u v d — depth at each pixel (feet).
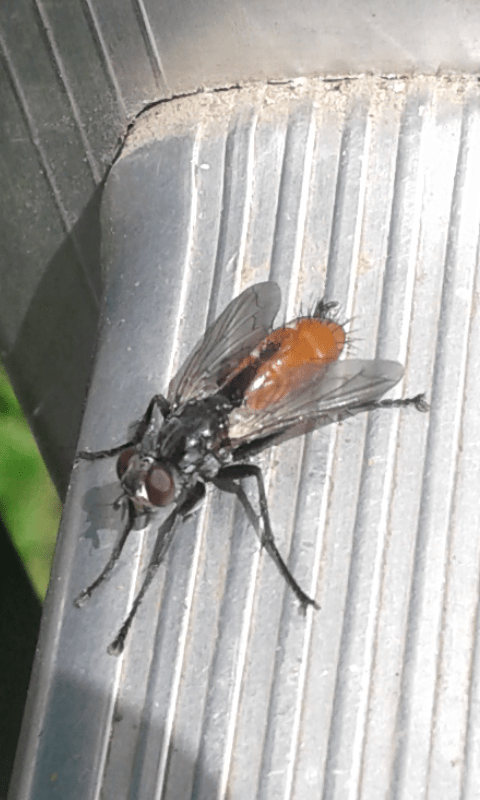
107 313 0.44
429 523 0.42
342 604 0.42
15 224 0.45
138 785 0.42
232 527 0.43
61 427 0.46
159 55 0.44
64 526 0.43
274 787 0.42
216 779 0.42
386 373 0.43
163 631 0.42
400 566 0.42
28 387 0.46
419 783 0.42
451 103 0.44
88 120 0.44
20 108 0.44
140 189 0.44
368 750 0.42
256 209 0.44
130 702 0.42
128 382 0.43
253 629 0.42
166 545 0.43
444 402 0.43
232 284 0.44
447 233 0.43
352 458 0.43
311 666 0.42
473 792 0.41
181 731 0.42
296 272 0.44
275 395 0.43
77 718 0.42
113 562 0.43
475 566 0.42
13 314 0.46
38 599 0.47
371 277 0.43
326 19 0.43
